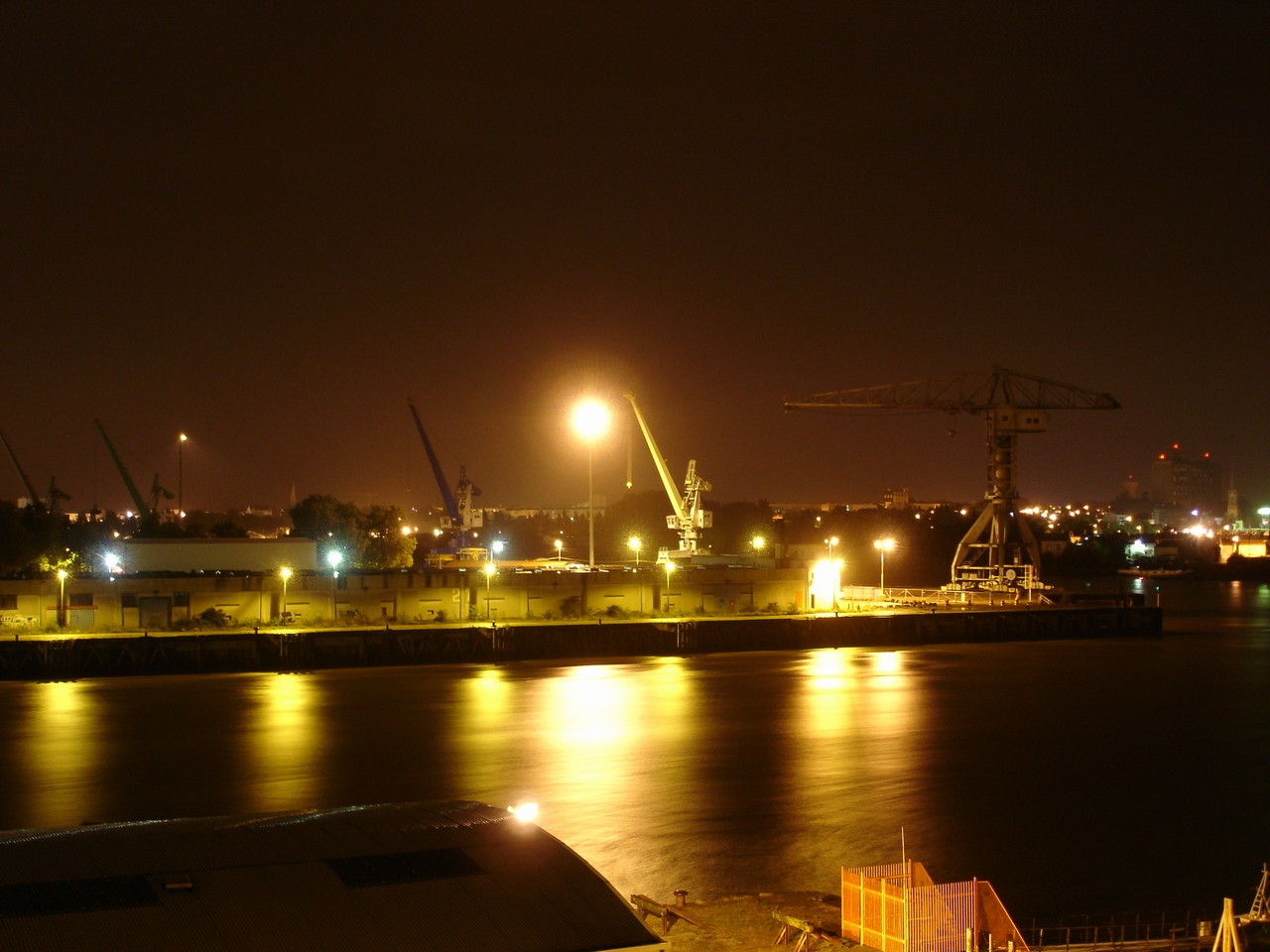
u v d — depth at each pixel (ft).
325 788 214.28
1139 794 214.28
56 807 201.57
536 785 215.92
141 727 275.18
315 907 84.64
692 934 125.29
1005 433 563.07
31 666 353.92
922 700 322.14
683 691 333.83
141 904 82.58
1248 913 144.66
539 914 87.45
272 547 460.14
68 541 615.98
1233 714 305.32
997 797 210.18
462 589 434.30
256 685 342.23
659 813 195.62
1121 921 146.61
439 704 308.60
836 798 207.31
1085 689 347.97
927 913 115.55
